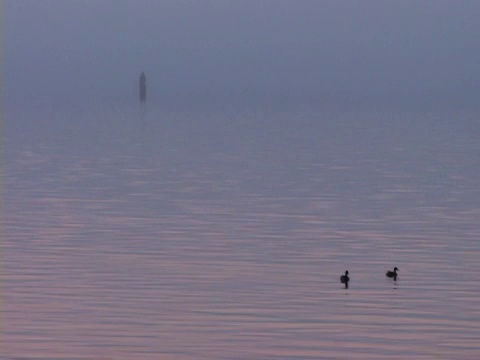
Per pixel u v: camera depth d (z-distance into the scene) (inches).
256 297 2517.2
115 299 2482.8
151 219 3991.1
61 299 2474.2
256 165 6815.9
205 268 2910.9
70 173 6151.6
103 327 2213.3
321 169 6471.5
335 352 2041.1
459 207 4416.8
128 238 3484.3
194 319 2284.7
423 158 7460.6
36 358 1990.7
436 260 3068.4
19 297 2495.1
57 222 3887.8
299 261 3043.8
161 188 5236.2
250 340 2118.6
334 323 2262.6
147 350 2048.5
